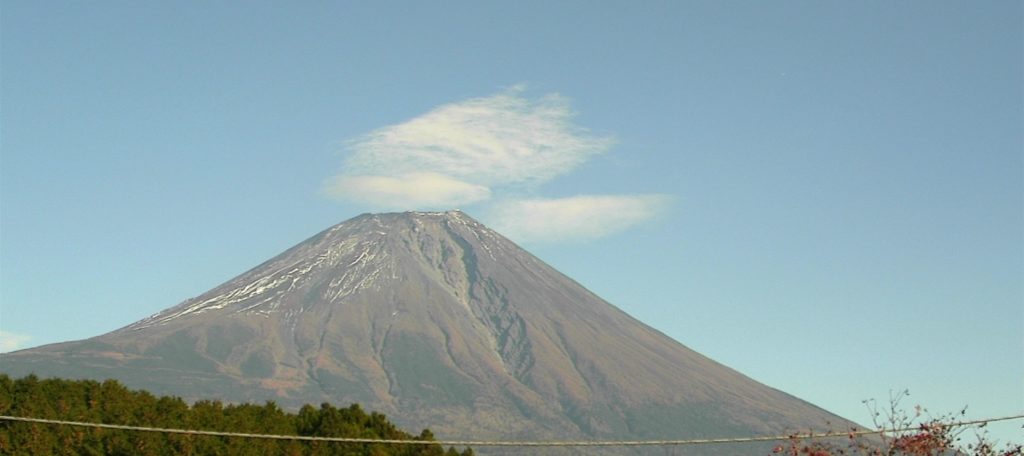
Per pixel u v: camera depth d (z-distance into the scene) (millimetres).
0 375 62438
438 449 69312
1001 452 41219
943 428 41344
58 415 61062
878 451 42219
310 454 65000
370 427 69625
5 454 58531
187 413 64812
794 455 42500
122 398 64688
